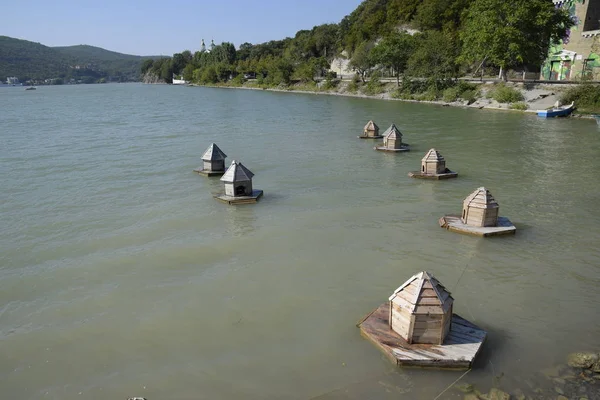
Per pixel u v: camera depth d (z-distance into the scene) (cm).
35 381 734
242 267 1115
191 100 7781
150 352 800
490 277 1052
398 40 7625
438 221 1412
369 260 1145
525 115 4309
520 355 771
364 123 3944
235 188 1641
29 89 18262
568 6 5594
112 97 9344
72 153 2558
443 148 2653
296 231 1344
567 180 1880
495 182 1864
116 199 1678
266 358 776
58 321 898
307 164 2242
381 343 777
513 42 5094
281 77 11288
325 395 689
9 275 1089
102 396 699
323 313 909
